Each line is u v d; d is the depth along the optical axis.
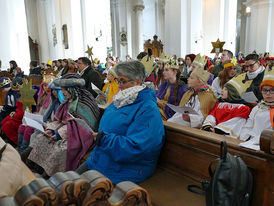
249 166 1.38
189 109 1.95
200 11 11.49
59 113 2.72
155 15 23.98
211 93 2.56
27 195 0.61
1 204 0.65
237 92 2.32
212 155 1.64
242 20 27.48
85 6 13.97
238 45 28.09
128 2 19.86
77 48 13.88
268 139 1.19
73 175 0.72
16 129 3.73
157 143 1.82
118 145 1.73
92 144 2.37
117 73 1.98
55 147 2.39
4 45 8.73
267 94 2.00
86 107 2.59
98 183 0.70
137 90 1.91
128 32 20.08
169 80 3.26
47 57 21.02
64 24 14.38
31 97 3.77
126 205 0.76
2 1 8.57
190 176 1.83
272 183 1.22
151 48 19.70
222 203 1.24
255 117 2.09
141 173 1.86
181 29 11.25
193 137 1.77
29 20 21.39
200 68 2.60
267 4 15.88
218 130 2.22
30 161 2.62
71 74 2.77
